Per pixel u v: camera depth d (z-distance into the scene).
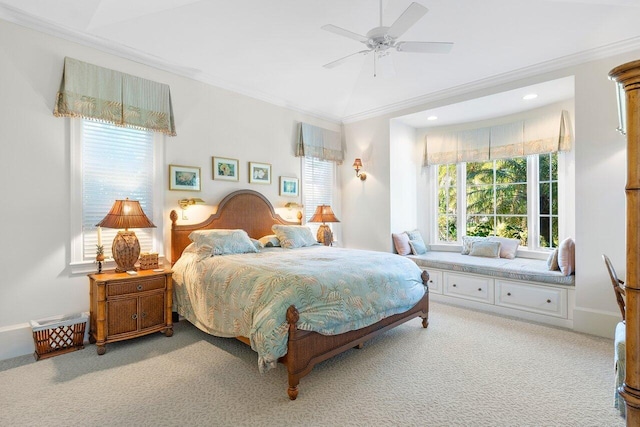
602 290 3.33
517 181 4.99
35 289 2.95
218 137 4.29
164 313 3.29
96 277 2.99
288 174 5.17
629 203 1.11
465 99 4.45
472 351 2.98
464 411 2.09
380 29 2.54
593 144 3.38
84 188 3.26
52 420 1.98
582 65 3.46
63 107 3.04
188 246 3.77
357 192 5.73
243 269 2.87
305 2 3.38
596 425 1.95
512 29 3.47
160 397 2.24
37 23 2.93
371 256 3.54
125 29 3.24
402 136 5.56
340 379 2.50
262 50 3.96
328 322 2.45
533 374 2.55
